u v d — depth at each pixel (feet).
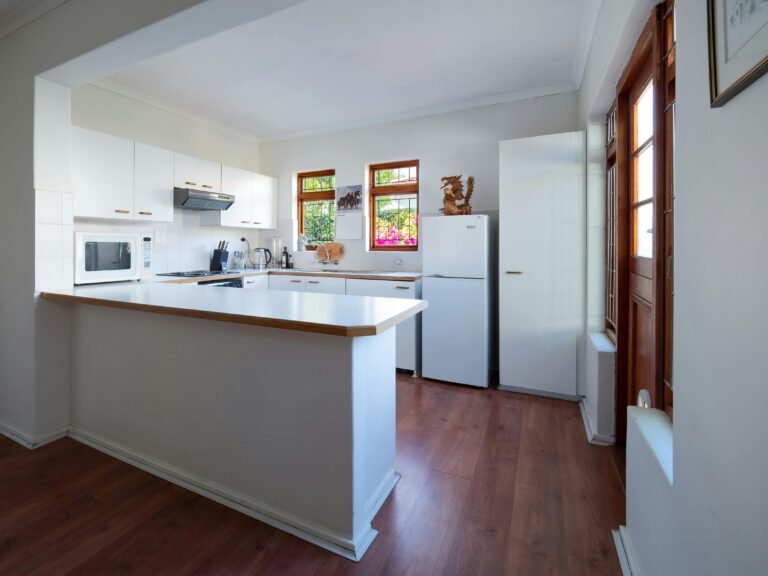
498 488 6.29
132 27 6.11
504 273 10.53
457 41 8.90
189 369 6.24
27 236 7.55
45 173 7.54
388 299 6.56
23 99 7.52
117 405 7.23
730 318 2.48
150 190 11.44
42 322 7.59
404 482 6.46
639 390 6.93
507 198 10.37
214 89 11.53
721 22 2.49
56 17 7.02
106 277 9.91
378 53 9.41
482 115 12.44
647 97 6.32
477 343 10.94
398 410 9.40
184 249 13.93
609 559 4.85
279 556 4.92
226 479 5.99
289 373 5.34
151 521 5.52
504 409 9.45
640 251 6.86
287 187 16.07
